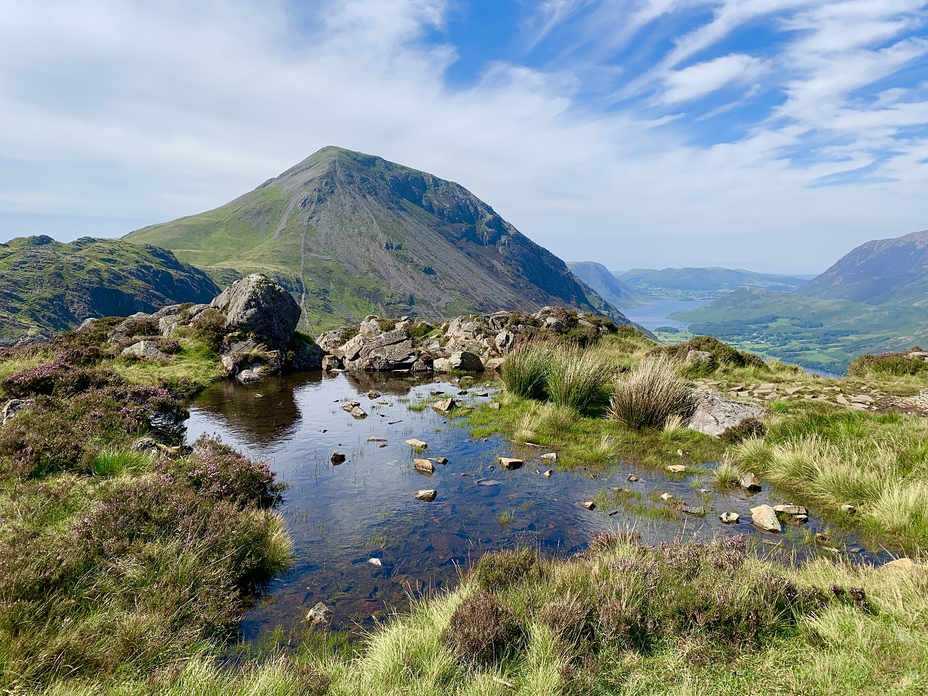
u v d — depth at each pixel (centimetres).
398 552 713
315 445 1223
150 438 1020
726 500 888
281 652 497
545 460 1102
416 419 1464
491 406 1555
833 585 513
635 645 450
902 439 991
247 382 2031
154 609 511
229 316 2448
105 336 2395
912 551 683
